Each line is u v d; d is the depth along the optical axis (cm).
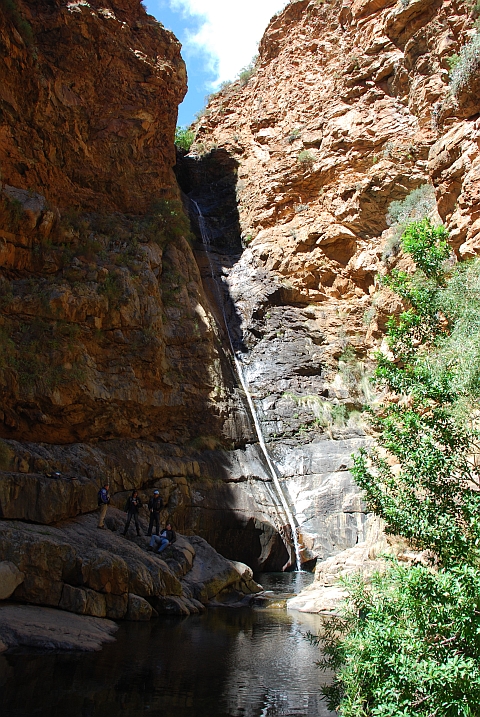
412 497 664
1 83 1975
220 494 1923
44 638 902
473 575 537
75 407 1708
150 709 653
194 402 2123
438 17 2519
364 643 568
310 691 759
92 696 679
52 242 1958
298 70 3416
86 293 1864
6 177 1958
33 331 1725
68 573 1124
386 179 2662
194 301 2372
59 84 2255
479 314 811
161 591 1252
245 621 1205
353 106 2955
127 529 1453
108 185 2386
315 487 2111
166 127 2698
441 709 505
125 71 2516
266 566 1886
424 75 2598
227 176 3544
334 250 2834
